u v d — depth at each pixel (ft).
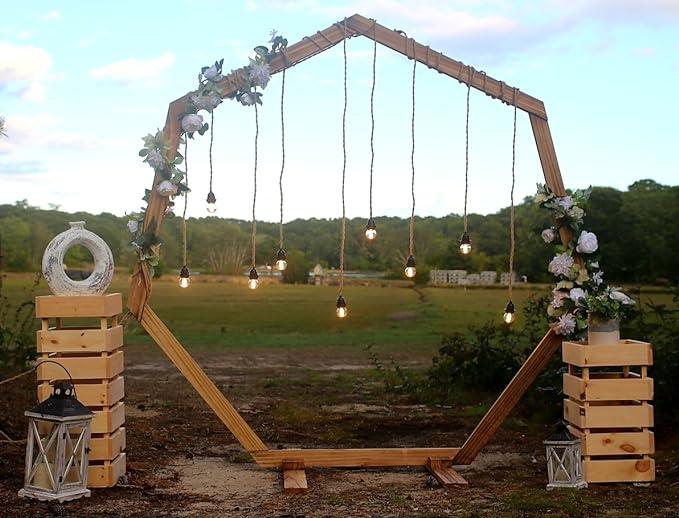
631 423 19.69
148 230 20.29
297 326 65.26
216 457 23.09
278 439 26.37
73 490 18.08
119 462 19.83
